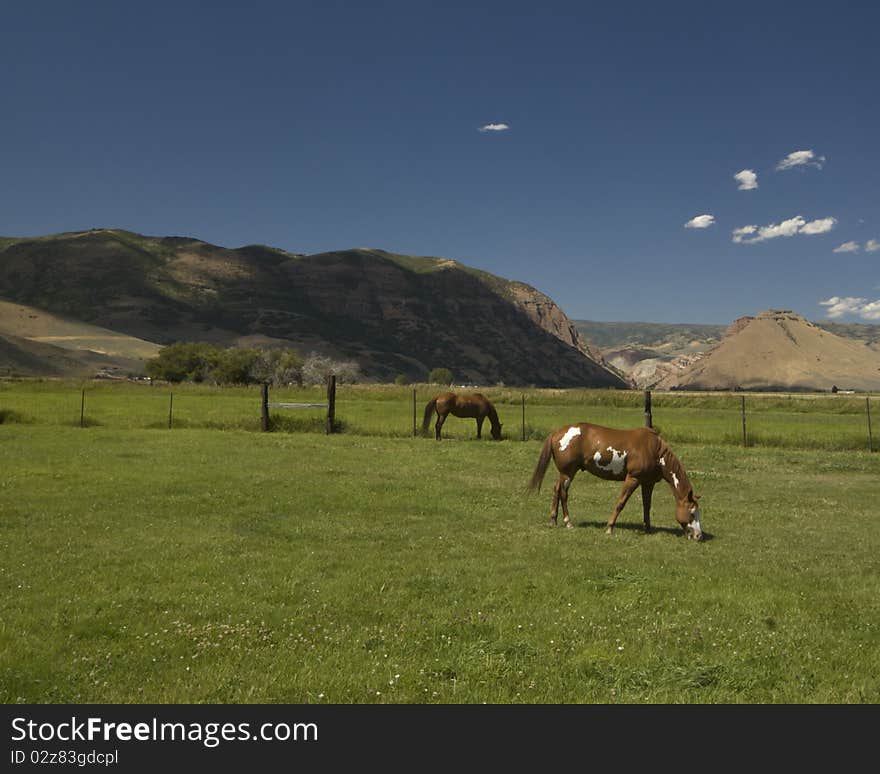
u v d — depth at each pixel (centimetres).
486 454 2675
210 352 11900
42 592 927
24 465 2056
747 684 679
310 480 1952
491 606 912
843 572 1148
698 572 1116
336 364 12181
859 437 3259
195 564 1084
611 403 5644
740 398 5981
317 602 913
